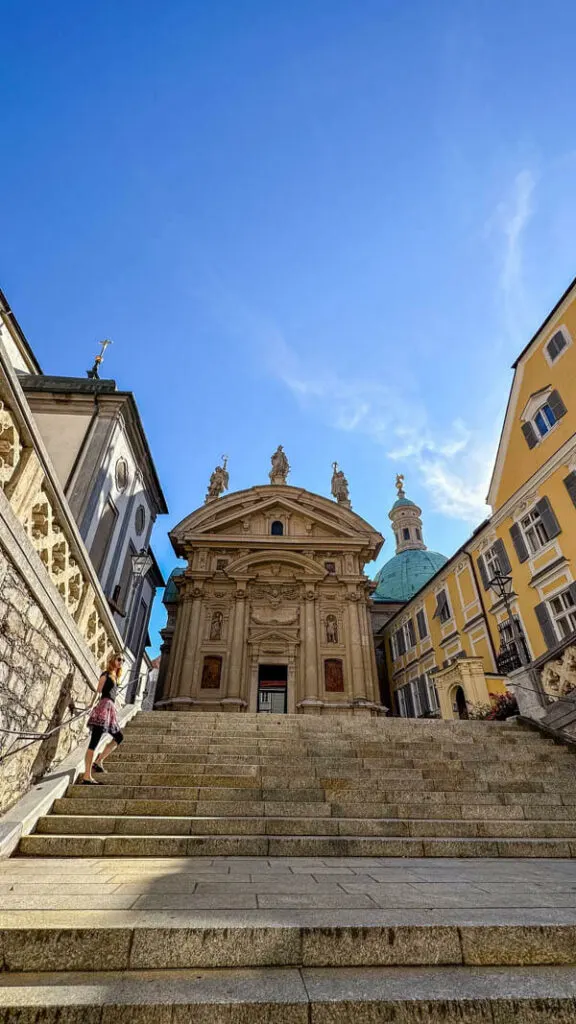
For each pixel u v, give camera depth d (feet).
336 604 92.27
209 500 113.39
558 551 57.26
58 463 42.09
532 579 60.34
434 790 23.59
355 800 22.33
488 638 69.77
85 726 26.86
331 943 9.09
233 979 8.30
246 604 90.43
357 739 31.73
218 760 26.50
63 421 44.70
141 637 63.31
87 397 45.70
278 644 87.15
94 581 26.09
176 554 99.55
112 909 10.20
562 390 59.11
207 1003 7.41
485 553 72.69
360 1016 7.41
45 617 20.52
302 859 16.39
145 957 8.77
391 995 7.73
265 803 20.95
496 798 22.81
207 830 18.40
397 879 13.39
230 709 78.89
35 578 18.88
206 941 8.98
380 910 10.40
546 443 60.80
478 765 26.23
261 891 11.89
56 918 9.56
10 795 18.02
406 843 17.66
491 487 70.28
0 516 16.16
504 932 9.41
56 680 22.29
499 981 8.33
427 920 9.74
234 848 16.99
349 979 8.36
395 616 105.40
